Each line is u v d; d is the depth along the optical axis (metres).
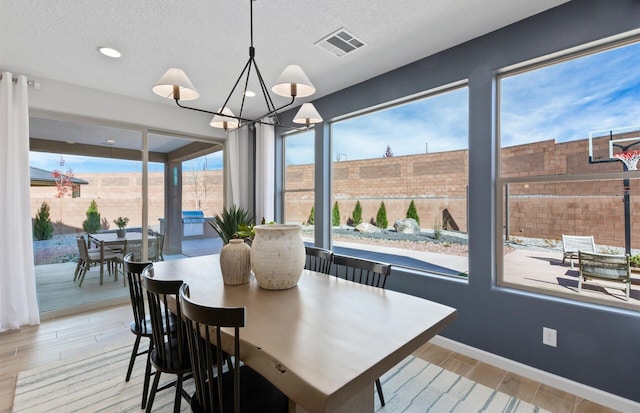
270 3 1.96
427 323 1.28
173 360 1.51
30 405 1.83
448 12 2.08
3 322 2.85
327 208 3.76
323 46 2.51
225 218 4.12
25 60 2.70
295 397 0.89
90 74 3.01
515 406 1.84
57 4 1.93
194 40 2.40
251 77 3.10
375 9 2.04
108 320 3.15
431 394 1.96
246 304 1.50
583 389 1.92
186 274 2.12
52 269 3.28
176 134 4.14
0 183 2.81
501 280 2.37
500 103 2.38
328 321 1.29
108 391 1.98
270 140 4.46
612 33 1.83
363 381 0.90
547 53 2.06
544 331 2.07
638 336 1.76
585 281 2.03
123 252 3.73
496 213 2.38
